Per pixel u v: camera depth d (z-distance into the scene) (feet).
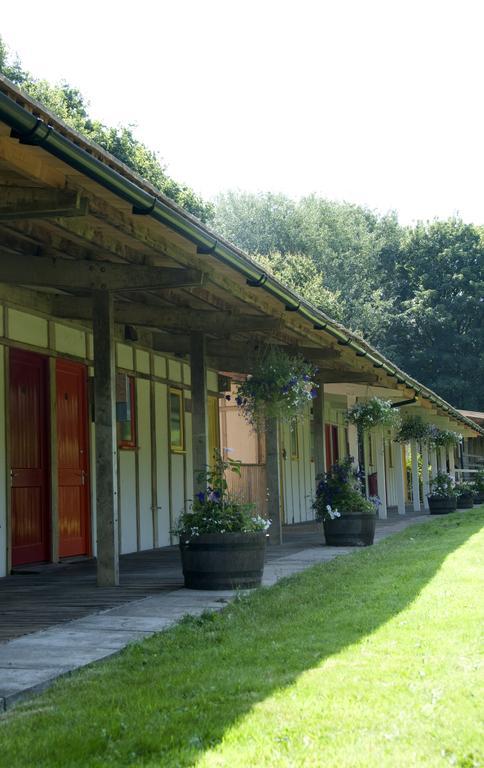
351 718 11.50
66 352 34.17
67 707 12.72
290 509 60.44
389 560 30.81
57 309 32.99
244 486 49.65
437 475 67.82
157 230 20.39
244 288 26.73
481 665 14.14
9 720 12.25
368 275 145.79
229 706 12.35
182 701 12.76
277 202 138.21
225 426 55.83
